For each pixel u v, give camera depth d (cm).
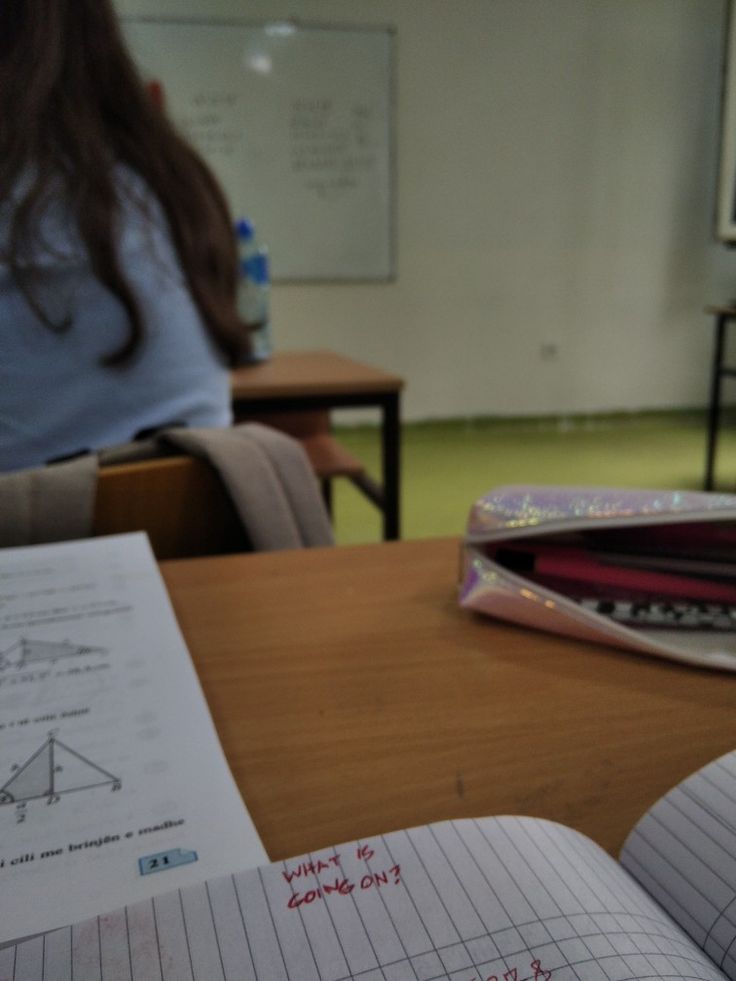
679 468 416
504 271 486
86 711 38
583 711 39
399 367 485
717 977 21
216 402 92
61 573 53
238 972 22
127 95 79
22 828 30
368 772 34
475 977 21
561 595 49
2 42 71
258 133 432
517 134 467
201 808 31
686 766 34
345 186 450
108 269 75
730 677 42
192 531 71
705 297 517
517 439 482
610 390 518
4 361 77
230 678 43
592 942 22
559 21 455
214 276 89
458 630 48
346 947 22
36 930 25
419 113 451
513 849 26
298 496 77
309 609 51
